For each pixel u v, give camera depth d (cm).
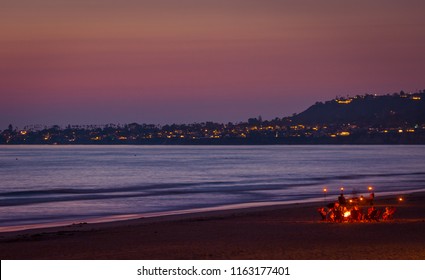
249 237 5531
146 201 11638
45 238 5731
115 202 11494
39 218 8881
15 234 6438
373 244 4981
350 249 4738
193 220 7244
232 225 6544
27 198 12600
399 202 9312
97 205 10919
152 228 6406
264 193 13400
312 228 6050
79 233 6078
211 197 12444
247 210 8812
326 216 6794
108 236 5794
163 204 10994
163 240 5450
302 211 8150
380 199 9912
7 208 10400
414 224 6209
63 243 5353
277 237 5478
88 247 5097
